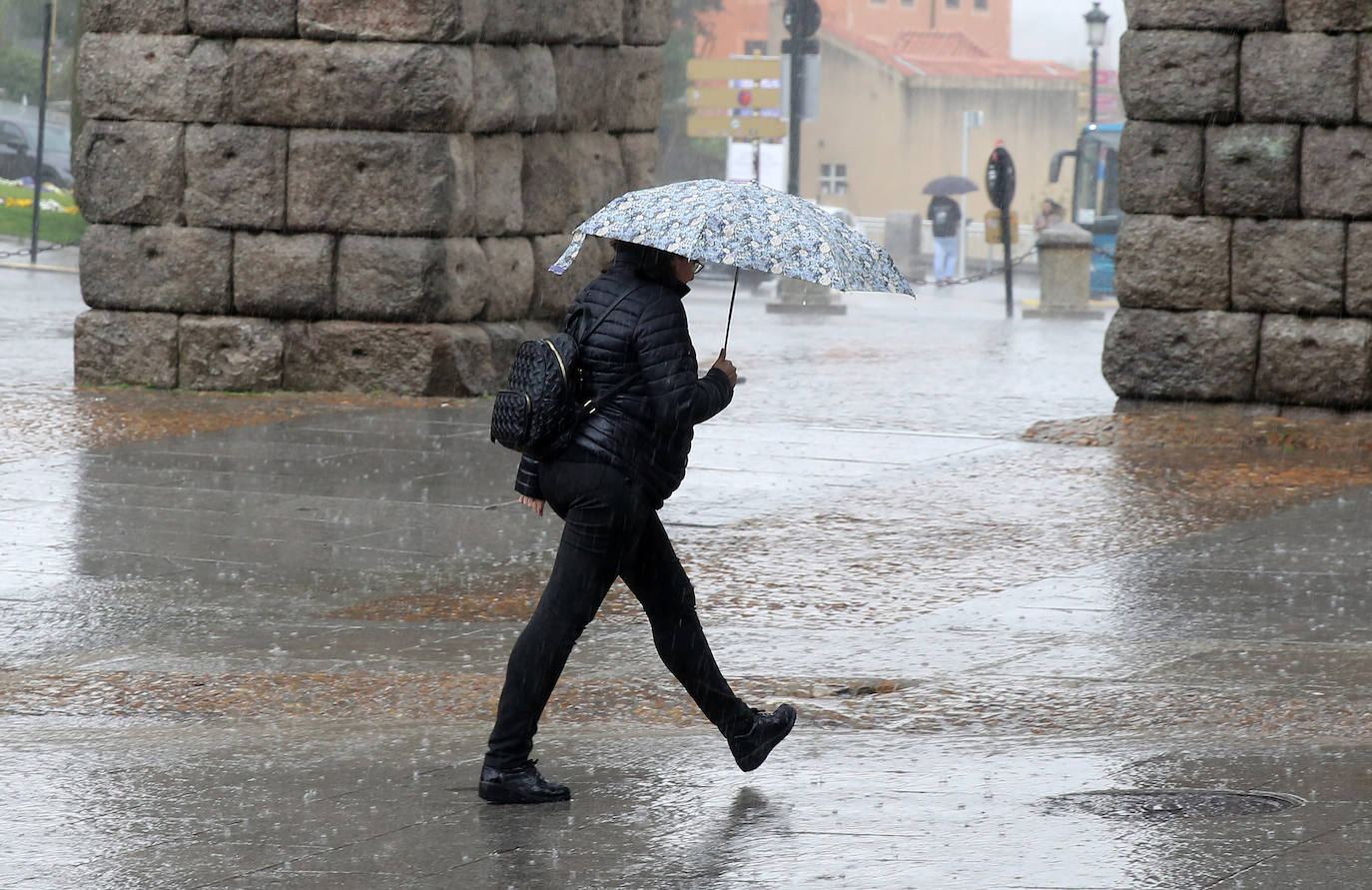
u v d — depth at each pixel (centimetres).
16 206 9831
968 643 1872
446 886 1102
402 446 3269
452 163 3909
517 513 2666
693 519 2598
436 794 1320
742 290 9419
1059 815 1212
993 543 2423
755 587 2172
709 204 1284
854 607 2066
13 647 1897
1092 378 4594
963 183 12300
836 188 17512
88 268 4066
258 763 1416
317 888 1102
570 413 1301
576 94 4406
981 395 4175
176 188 4000
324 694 1683
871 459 3156
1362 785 1270
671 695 1661
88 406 3738
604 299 1313
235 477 2927
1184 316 3606
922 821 1209
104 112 4025
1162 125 3578
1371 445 3247
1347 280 3488
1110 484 2883
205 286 4006
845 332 6194
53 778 1366
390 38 3875
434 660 1834
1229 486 2855
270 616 2047
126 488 2816
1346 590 2114
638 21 4644
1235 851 1109
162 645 1905
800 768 1372
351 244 3944
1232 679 1675
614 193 4581
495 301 4131
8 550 2375
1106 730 1495
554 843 1188
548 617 1304
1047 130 17488
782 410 3847
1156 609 2028
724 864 1130
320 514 2641
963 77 17250
